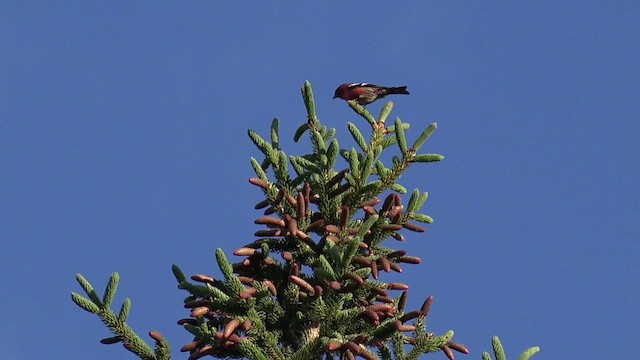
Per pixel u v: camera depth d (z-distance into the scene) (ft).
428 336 43.14
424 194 45.98
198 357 42.04
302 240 44.42
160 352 42.06
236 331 42.04
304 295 44.09
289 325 43.86
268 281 42.98
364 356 40.55
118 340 42.27
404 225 45.65
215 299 41.98
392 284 44.04
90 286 42.19
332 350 40.98
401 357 43.39
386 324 42.91
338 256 40.73
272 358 42.22
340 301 41.60
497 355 41.14
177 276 43.60
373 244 45.52
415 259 44.86
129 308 42.14
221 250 41.22
